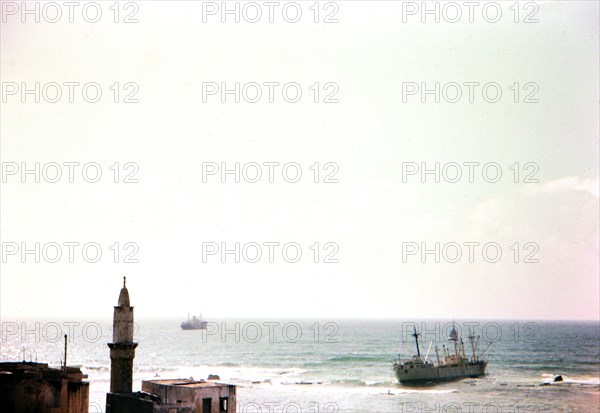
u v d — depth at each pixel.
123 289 40.78
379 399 102.56
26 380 35.62
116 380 39.97
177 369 147.62
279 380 126.94
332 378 130.50
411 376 117.00
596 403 97.56
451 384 118.31
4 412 34.94
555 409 92.50
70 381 38.31
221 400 39.06
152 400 37.91
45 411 36.03
